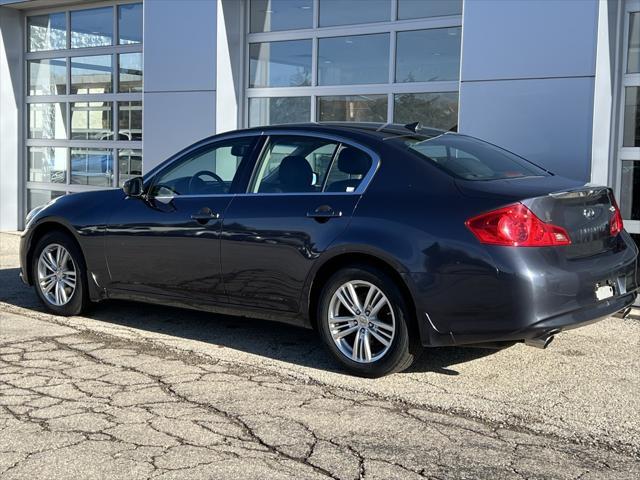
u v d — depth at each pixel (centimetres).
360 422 412
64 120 1202
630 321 637
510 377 492
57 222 641
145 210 593
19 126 1245
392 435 394
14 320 644
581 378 489
